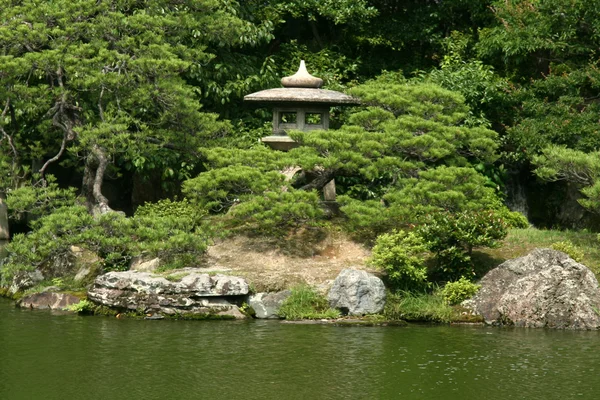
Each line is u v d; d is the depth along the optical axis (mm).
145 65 22266
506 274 19375
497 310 18781
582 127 24562
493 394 12984
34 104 22859
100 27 22859
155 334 17203
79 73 22234
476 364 14797
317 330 17750
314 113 23625
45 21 22875
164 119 23844
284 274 20266
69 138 23266
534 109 25766
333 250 21938
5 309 20484
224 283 19344
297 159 21469
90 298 19969
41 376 13891
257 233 22406
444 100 23141
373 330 17844
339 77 29719
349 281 19141
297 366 14570
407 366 14625
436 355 15469
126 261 21719
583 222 29031
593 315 18297
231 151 22172
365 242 22156
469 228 19906
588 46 26578
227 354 15445
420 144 21641
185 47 24250
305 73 24062
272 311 19266
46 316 19422
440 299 19469
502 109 28234
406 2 34000
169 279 19562
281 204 20812
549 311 18469
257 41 27578
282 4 30656
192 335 17109
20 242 21016
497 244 20141
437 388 13258
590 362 14969
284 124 23750
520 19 26750
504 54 28422
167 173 25234
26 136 25984
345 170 22953
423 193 20750
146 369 14344
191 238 20672
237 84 27281
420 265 19984
